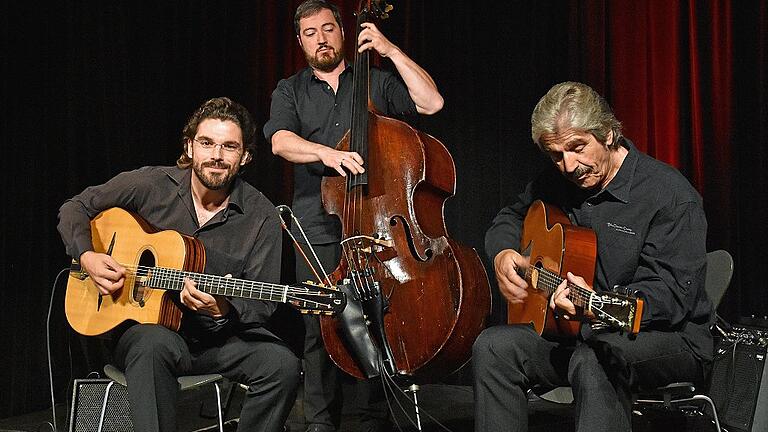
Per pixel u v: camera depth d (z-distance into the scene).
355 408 4.19
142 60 5.02
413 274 3.12
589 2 4.83
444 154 3.31
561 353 2.78
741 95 4.62
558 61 4.93
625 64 4.81
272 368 2.90
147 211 3.13
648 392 2.78
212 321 3.03
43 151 4.62
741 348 3.07
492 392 2.71
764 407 2.97
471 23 5.02
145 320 2.97
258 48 5.28
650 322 2.63
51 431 4.11
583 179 2.71
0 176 4.44
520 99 4.96
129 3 4.97
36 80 4.58
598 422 2.51
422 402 4.43
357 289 3.11
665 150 4.76
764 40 4.58
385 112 3.66
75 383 3.46
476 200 5.01
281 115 3.63
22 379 4.50
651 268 2.74
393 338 3.11
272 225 3.13
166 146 5.12
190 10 5.20
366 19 3.52
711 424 3.88
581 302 2.50
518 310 3.00
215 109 2.99
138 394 2.79
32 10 4.55
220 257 3.06
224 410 3.88
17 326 4.50
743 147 4.62
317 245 3.58
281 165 5.25
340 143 3.38
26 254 4.55
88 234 3.06
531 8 4.96
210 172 2.98
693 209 2.70
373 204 3.22
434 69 5.05
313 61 3.61
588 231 2.72
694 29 4.68
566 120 2.59
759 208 4.58
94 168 4.83
